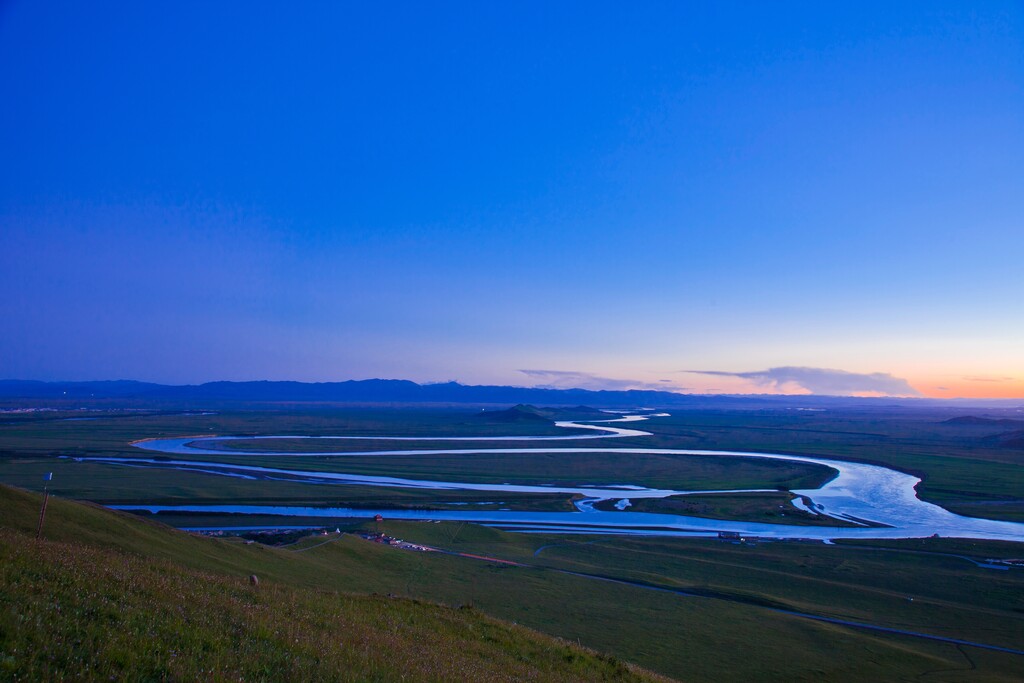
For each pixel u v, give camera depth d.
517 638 31.22
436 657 22.97
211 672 14.88
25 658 13.09
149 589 20.23
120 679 13.38
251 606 22.56
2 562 18.98
